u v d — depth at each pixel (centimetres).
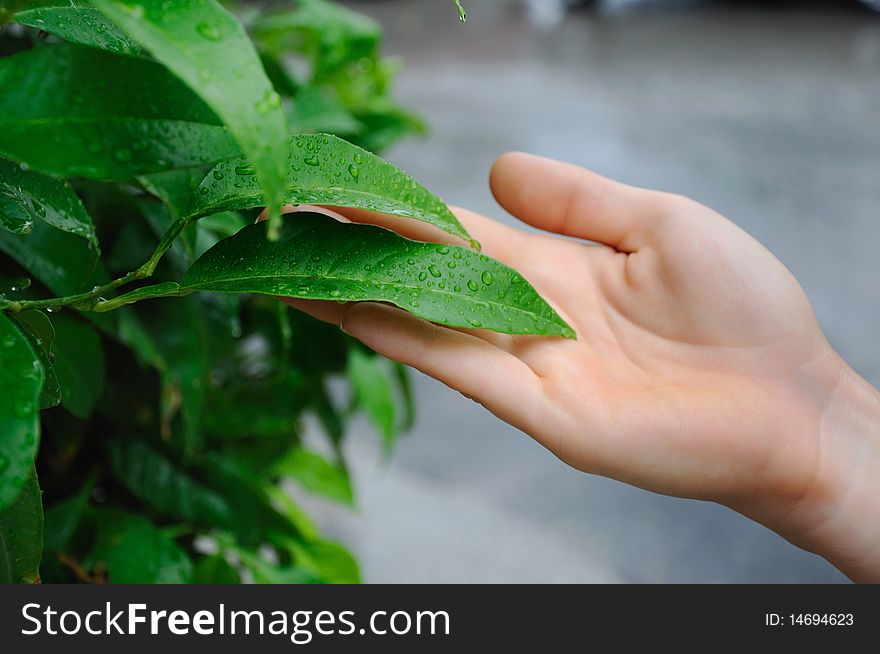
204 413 39
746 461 34
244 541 40
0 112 21
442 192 140
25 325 26
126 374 36
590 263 36
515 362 32
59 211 27
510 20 270
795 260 121
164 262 33
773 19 260
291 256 27
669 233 35
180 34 20
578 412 32
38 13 26
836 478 35
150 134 23
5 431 20
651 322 35
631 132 168
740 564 76
